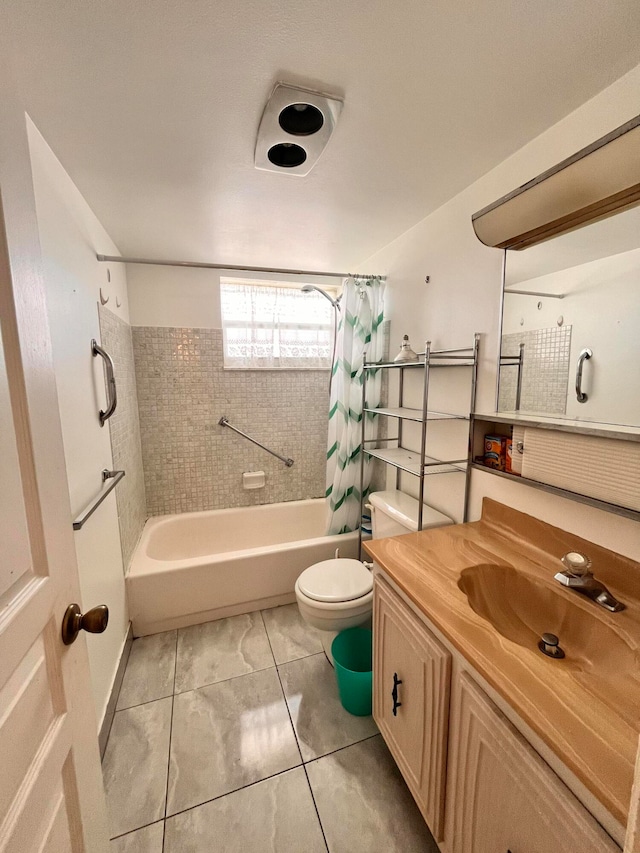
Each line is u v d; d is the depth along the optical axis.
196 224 1.78
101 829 0.71
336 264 2.49
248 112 1.02
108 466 1.63
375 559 1.21
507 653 0.77
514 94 0.97
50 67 0.84
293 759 1.30
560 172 0.96
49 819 0.52
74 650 0.66
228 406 2.67
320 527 2.87
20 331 0.52
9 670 0.46
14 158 0.52
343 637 1.65
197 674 1.68
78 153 1.19
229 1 0.71
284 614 2.12
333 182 1.41
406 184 1.43
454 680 0.86
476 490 1.49
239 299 2.63
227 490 2.73
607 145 0.85
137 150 1.18
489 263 1.38
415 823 1.11
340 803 1.16
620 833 0.51
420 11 0.74
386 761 1.29
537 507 1.22
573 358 1.06
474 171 1.35
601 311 0.98
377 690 1.27
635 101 0.90
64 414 1.17
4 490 0.47
